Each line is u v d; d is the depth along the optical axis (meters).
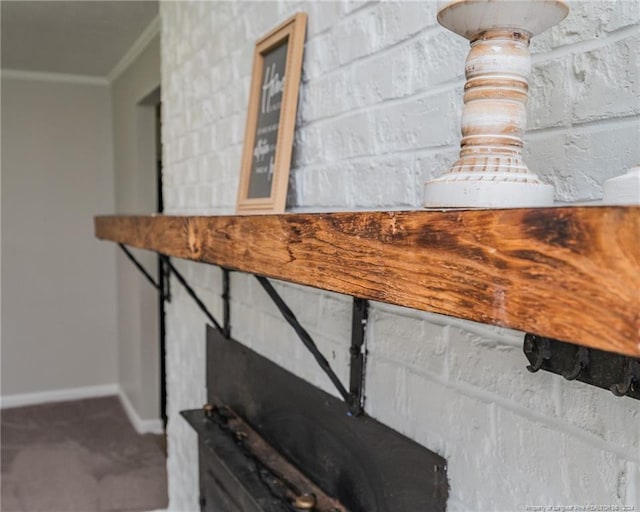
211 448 1.27
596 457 0.57
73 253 3.82
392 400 0.87
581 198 0.59
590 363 0.54
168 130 2.04
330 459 1.03
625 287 0.29
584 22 0.59
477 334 0.71
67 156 3.74
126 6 2.34
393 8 0.86
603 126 0.57
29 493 2.61
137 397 3.46
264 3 1.29
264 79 1.24
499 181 0.46
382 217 0.45
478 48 0.50
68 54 3.13
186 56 1.84
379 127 0.90
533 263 0.33
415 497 0.81
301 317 1.14
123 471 2.86
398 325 0.86
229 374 1.49
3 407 3.73
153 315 3.38
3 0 2.27
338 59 1.00
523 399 0.65
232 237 0.73
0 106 3.54
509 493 0.67
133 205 3.34
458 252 0.38
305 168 1.11
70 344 3.87
